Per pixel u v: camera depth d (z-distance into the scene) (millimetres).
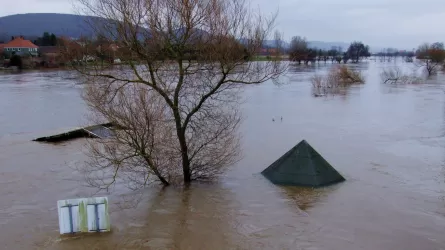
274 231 10797
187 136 14188
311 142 20984
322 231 10773
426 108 32875
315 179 13938
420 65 112000
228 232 10766
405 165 16672
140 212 12031
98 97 12438
